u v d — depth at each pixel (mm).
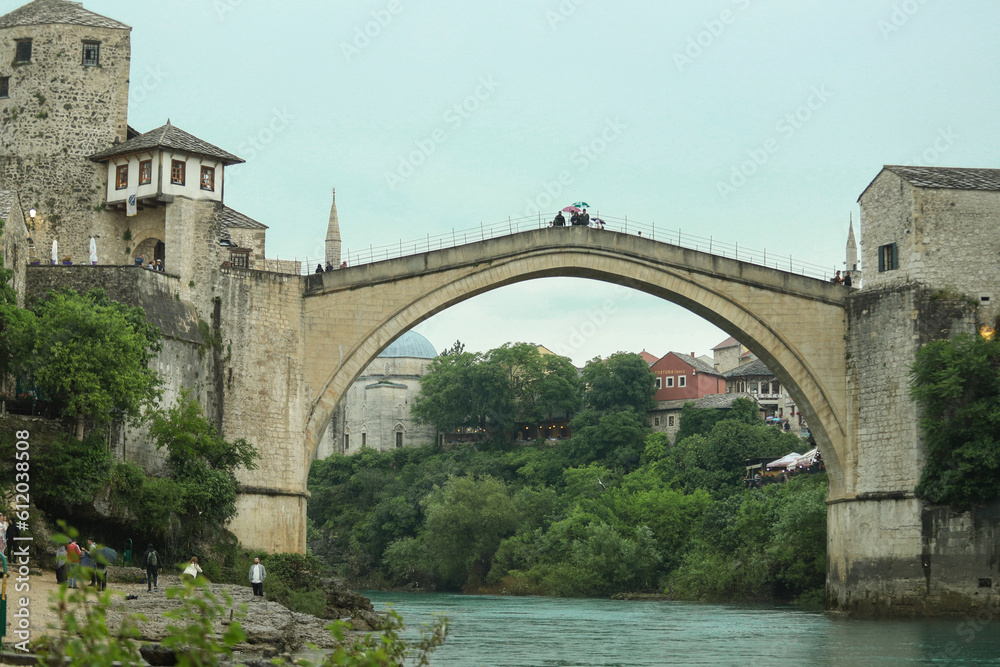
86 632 15312
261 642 38188
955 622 61000
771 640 51938
